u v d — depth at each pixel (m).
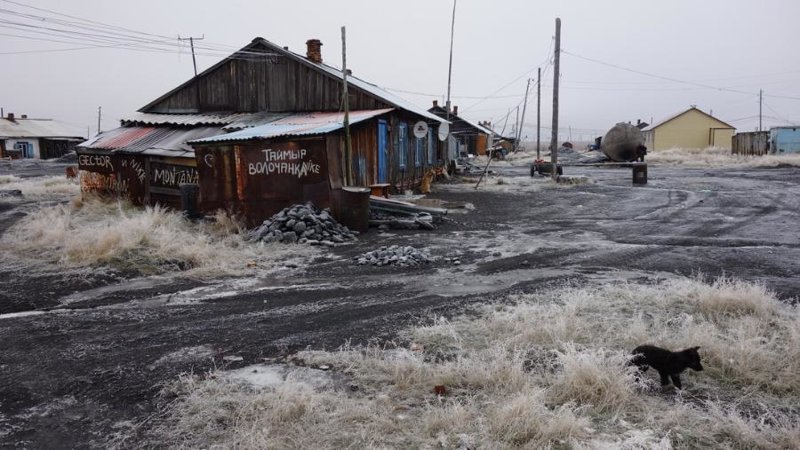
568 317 5.90
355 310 6.85
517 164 47.50
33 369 5.18
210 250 10.16
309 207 12.57
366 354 5.26
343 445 3.73
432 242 11.57
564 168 40.31
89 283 8.42
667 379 4.49
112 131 20.28
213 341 5.83
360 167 17.12
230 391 4.54
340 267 9.38
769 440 3.71
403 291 7.72
